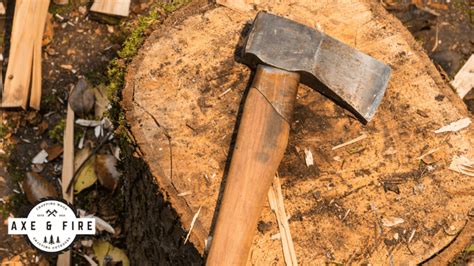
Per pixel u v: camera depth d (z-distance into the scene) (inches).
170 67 48.9
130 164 50.5
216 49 49.4
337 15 51.3
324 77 46.8
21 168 62.2
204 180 46.6
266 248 45.6
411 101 49.1
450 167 47.6
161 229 49.6
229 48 49.5
